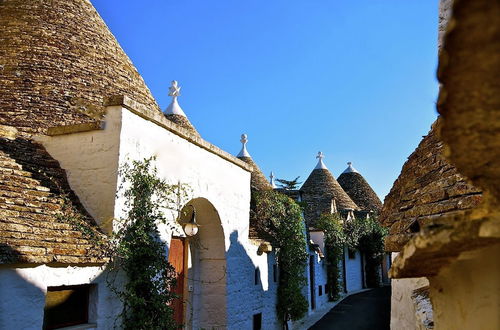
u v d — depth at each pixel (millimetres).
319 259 17719
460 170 1478
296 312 11617
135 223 5688
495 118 1163
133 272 5492
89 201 5656
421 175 4047
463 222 1382
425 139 4422
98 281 5031
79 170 5852
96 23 9188
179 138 6996
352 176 32062
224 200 8391
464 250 1510
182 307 7715
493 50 991
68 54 7984
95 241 5066
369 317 14234
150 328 5418
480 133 1237
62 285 4609
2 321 3967
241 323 8672
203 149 7711
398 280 4105
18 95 7008
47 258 4359
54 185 5617
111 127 5805
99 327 4969
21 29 8094
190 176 7215
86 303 5027
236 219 8875
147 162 6043
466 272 1639
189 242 8156
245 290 9047
